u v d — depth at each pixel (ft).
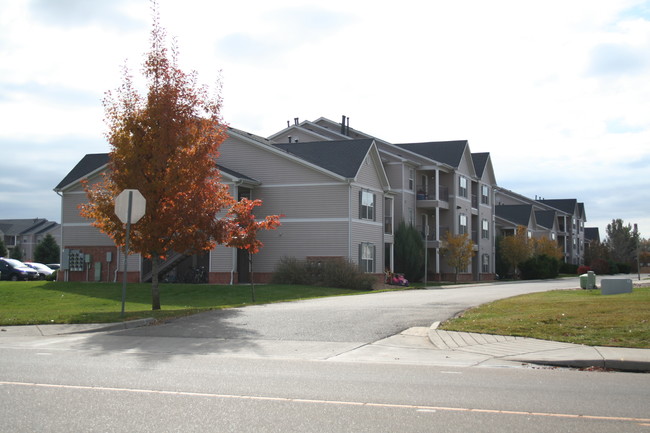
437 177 161.17
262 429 21.49
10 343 44.91
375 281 113.70
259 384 29.45
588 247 304.09
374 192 133.08
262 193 126.52
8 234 329.31
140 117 61.82
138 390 27.84
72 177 133.08
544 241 235.61
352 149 129.18
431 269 165.78
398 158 155.12
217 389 28.17
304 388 28.55
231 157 128.98
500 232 232.73
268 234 125.70
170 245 64.03
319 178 123.44
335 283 109.19
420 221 166.09
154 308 65.05
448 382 30.32
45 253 257.96
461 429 21.61
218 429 21.48
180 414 23.53
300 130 166.50
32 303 81.71
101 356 38.37
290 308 63.82
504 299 72.38
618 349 38.63
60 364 35.09
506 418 23.13
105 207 63.10
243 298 86.17
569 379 31.53
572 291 89.10
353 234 122.83
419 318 54.85
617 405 25.41
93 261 128.16
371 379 30.99
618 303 57.26
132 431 21.21
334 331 48.34
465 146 175.52
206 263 130.21
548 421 22.72
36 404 25.07
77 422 22.33
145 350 41.06
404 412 23.98
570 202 323.57
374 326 50.55
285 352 40.19
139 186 61.52
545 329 45.55
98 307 75.31
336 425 22.04
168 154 62.03
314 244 122.93
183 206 61.52
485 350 40.04
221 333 48.06
